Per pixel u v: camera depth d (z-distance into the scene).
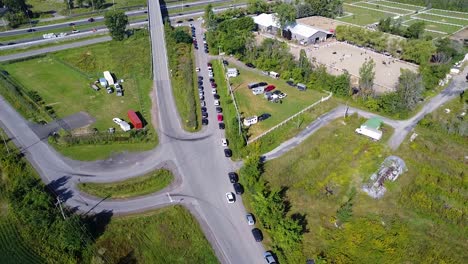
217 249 54.81
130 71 111.06
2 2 158.88
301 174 70.00
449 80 109.00
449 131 82.94
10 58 117.75
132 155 74.81
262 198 57.06
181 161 73.25
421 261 54.00
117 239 56.31
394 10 187.75
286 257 53.53
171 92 99.50
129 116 84.75
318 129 83.88
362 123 86.12
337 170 71.62
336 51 131.12
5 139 78.88
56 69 112.00
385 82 106.56
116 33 131.50
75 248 53.53
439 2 192.62
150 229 58.00
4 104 92.81
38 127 83.31
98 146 77.31
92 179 67.75
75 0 175.38
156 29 139.12
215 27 139.38
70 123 84.69
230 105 92.94
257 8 166.38
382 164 71.94
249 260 53.16
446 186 67.94
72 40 133.38
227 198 63.47
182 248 55.28
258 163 69.12
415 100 91.50
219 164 72.56
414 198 64.62
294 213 61.44
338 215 60.44
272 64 111.50
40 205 58.22
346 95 97.00
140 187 65.88
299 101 95.75
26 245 54.97
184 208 61.62
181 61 116.94
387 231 58.59
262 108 92.00
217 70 113.25
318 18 169.62
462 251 55.72
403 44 123.00
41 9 167.50
